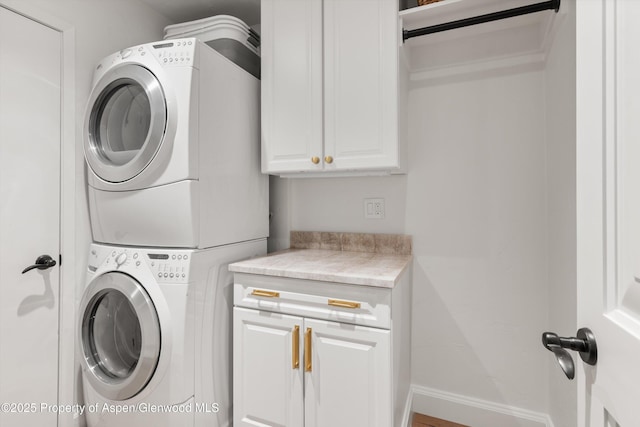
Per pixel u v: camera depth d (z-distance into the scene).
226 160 1.57
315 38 1.62
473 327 1.69
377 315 1.24
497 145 1.63
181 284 1.33
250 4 1.96
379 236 1.86
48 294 1.50
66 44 1.55
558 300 1.35
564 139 1.24
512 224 1.61
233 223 1.62
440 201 1.75
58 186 1.53
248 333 1.47
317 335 1.33
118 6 1.80
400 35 1.49
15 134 1.38
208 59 1.45
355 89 1.54
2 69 1.34
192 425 1.36
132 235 1.47
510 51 1.61
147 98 1.37
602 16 0.54
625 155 0.48
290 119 1.68
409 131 1.81
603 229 0.54
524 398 1.59
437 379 1.76
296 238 2.07
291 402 1.38
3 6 1.34
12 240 1.38
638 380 0.43
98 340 1.50
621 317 0.48
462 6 1.41
